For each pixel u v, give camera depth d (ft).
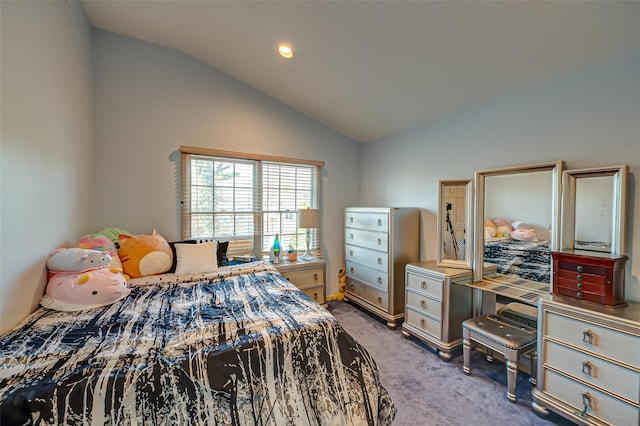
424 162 9.72
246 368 3.57
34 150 4.79
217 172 9.73
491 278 7.39
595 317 4.54
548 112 6.36
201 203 9.46
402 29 5.85
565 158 6.08
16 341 3.71
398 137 10.82
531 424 5.05
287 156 10.99
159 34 8.07
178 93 8.96
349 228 11.46
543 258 6.32
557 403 5.01
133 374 3.10
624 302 4.91
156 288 6.18
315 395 3.84
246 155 10.02
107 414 2.86
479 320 6.79
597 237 5.45
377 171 11.95
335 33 6.45
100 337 3.86
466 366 6.62
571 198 5.82
